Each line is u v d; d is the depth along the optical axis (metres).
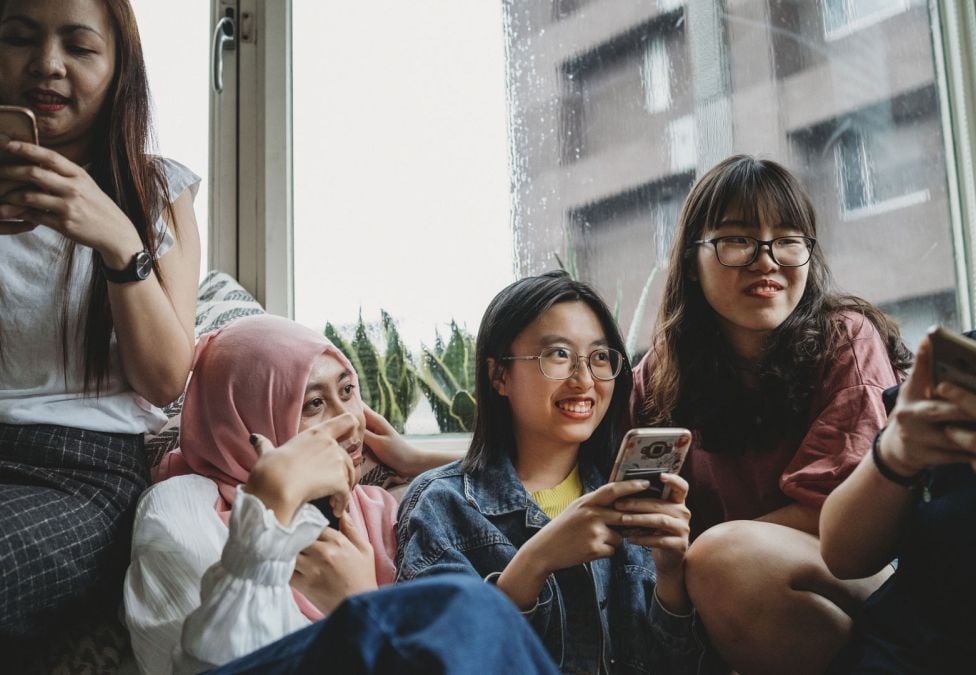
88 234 1.18
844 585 1.16
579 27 2.07
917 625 0.97
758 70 2.07
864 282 2.02
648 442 1.06
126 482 1.27
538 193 2.00
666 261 2.02
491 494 1.29
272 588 0.95
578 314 1.33
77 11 1.25
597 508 1.10
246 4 1.92
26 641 1.13
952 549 0.96
